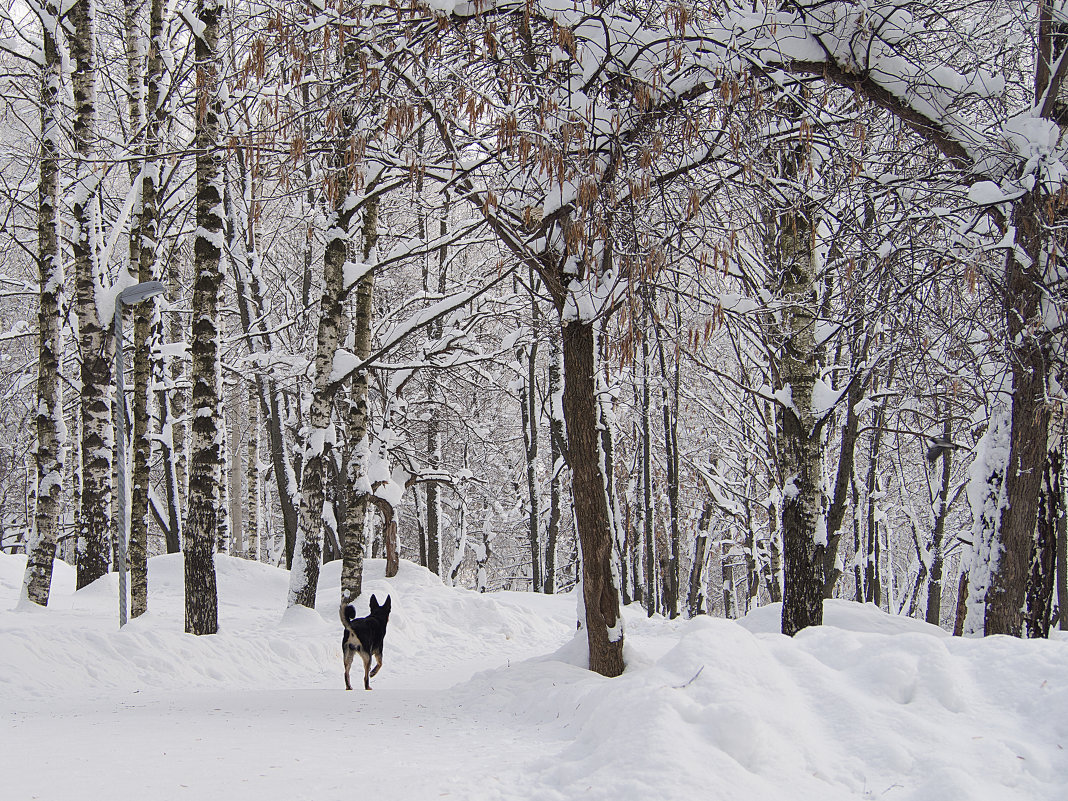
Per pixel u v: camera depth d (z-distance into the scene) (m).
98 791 4.77
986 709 5.58
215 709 8.98
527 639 21.06
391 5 9.23
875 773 4.91
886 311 10.23
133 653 12.62
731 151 9.18
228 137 10.11
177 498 27.12
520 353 33.12
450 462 38.72
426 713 8.30
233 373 27.11
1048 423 10.48
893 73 9.46
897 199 10.24
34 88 19.22
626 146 9.32
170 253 26.58
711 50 8.95
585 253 9.36
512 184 10.49
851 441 14.95
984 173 9.71
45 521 16.73
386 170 16.23
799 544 11.84
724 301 10.30
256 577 22.86
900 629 13.23
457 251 24.61
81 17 17.12
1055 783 4.80
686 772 4.51
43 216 17.16
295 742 6.50
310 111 9.18
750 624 14.54
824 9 9.55
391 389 24.97
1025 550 10.48
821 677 5.91
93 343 17.95
